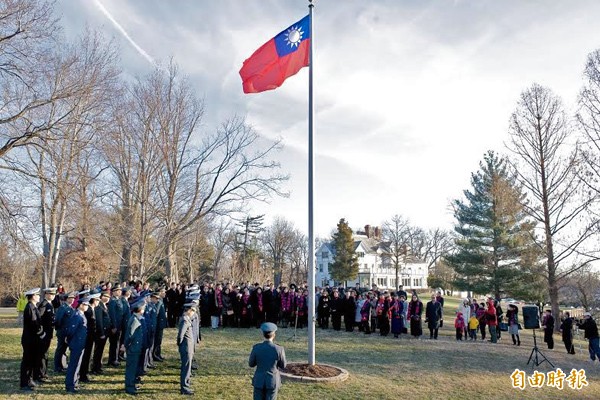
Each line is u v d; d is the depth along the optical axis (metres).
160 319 12.45
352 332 20.08
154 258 27.14
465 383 11.40
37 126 15.28
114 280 37.59
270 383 7.12
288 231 74.31
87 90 16.50
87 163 21.23
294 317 20.61
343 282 58.34
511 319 19.59
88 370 10.61
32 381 9.29
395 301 19.23
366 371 12.05
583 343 21.91
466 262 33.72
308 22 12.05
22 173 15.12
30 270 40.28
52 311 10.87
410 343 17.47
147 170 25.97
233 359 12.87
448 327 24.69
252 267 56.81
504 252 31.86
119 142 23.92
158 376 10.62
